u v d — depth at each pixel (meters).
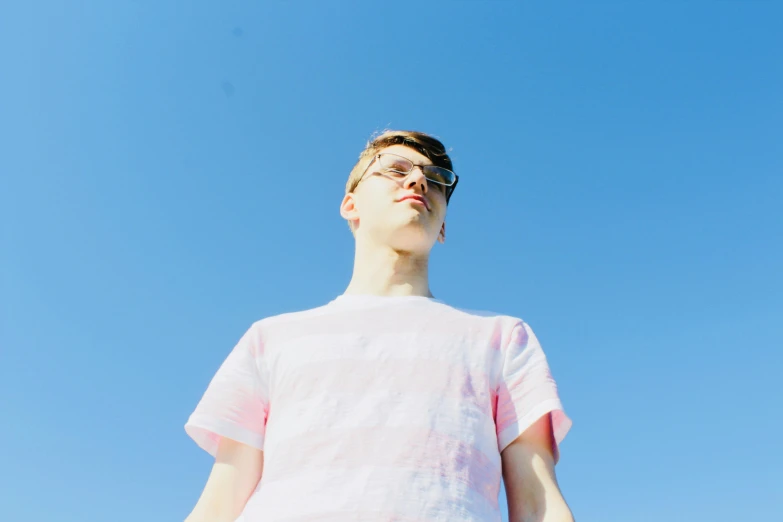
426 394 2.23
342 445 2.10
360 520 1.92
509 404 2.37
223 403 2.48
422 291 2.95
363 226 3.17
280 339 2.57
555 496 2.13
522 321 2.67
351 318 2.57
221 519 2.34
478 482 2.09
